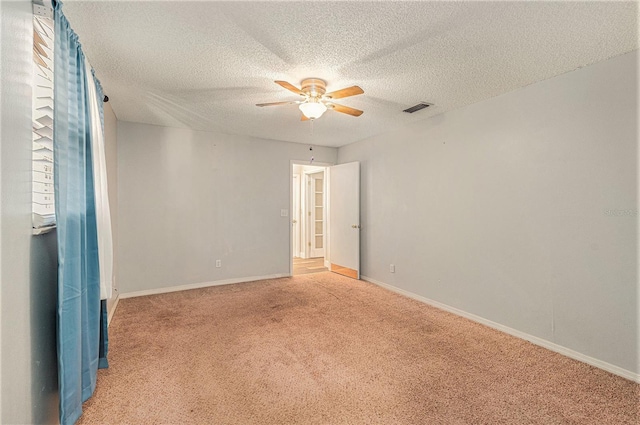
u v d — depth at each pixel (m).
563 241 2.47
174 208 4.19
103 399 1.83
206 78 2.55
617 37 1.93
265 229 4.87
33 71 1.23
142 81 2.61
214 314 3.28
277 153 4.97
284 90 2.81
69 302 1.46
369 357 2.38
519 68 2.38
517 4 1.62
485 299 3.07
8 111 0.95
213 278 4.47
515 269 2.80
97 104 2.19
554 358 2.39
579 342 2.37
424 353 2.45
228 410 1.75
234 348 2.51
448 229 3.47
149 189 4.03
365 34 1.91
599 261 2.27
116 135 3.74
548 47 2.06
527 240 2.71
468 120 3.24
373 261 4.69
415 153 3.92
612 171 2.20
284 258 5.05
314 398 1.87
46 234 1.35
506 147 2.88
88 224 1.87
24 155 1.08
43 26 1.35
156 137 4.07
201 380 2.05
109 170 3.19
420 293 3.84
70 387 1.46
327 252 5.86
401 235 4.14
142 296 3.92
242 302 3.70
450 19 1.76
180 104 3.22
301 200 7.14
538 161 2.63
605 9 1.66
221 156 4.51
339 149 5.52
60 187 1.32
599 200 2.27
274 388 1.97
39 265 1.25
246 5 1.63
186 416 1.70
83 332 1.73
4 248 0.93
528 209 2.71
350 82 2.64
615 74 2.18
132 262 3.93
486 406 1.80
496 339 2.72
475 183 3.17
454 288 3.39
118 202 3.84
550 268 2.55
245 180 4.70
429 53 2.15
